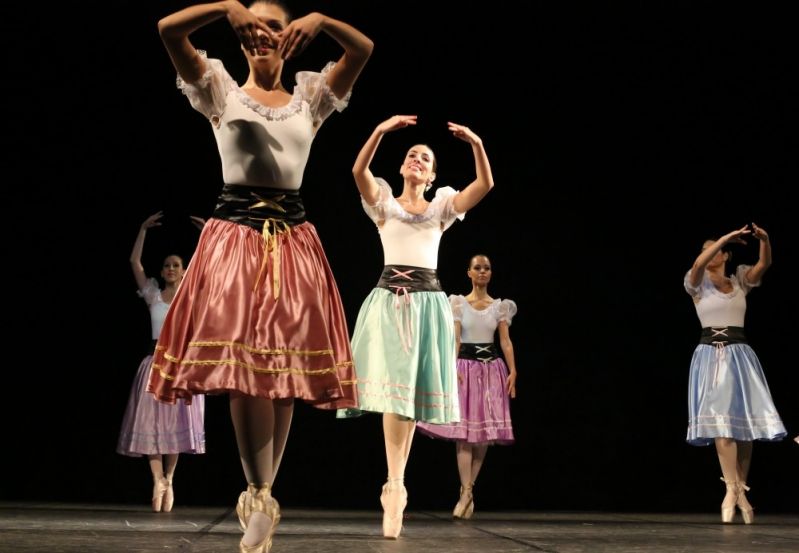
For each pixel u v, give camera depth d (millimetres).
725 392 5242
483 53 7504
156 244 7219
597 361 7770
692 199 7762
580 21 7395
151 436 5340
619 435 7703
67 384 7012
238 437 2311
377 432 7391
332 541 3260
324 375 2291
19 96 6965
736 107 7543
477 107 7613
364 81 7477
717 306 5445
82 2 6871
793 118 7469
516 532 3908
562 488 7613
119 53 7035
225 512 5246
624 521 5062
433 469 7504
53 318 7043
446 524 4559
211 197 7293
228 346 2207
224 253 2324
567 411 7719
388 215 4039
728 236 5312
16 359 6965
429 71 7504
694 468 7688
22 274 7031
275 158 2402
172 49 2299
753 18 7230
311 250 2434
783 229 7617
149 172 7227
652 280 7828
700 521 5176
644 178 7781
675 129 7676
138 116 7176
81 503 6176
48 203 7086
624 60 7516
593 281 7828
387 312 3904
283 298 2297
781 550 3020
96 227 7148
